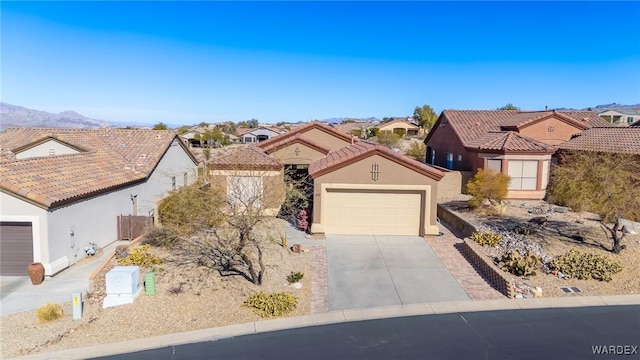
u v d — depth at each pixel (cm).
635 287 1380
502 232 1878
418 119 10012
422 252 1806
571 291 1366
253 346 1072
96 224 1903
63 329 1159
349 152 2242
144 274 1489
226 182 1631
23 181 1594
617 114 7775
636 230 1912
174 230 1752
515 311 1250
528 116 3250
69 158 2095
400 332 1136
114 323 1188
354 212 2052
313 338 1109
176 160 3069
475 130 3300
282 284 1455
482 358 1004
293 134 2950
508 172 2692
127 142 2828
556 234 1864
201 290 1384
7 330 1159
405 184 2012
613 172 1733
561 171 1995
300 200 2314
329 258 1725
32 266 1490
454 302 1319
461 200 2711
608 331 1122
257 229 1781
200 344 1085
